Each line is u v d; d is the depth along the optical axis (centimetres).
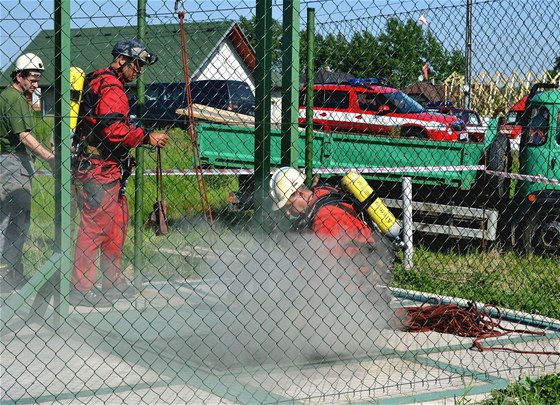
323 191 582
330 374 512
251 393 465
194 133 660
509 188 1116
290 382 491
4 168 700
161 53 731
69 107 575
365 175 1142
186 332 591
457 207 1117
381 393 475
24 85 685
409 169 1061
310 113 732
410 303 749
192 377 490
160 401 449
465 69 624
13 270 723
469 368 536
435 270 949
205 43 702
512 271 948
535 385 495
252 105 1124
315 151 1095
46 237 864
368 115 1131
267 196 588
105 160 666
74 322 615
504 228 1085
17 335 576
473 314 650
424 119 1177
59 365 510
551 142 1074
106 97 643
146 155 935
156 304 686
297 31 604
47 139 712
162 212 726
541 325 684
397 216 1177
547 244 1066
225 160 1103
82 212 672
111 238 681
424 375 516
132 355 534
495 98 927
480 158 1154
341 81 1090
